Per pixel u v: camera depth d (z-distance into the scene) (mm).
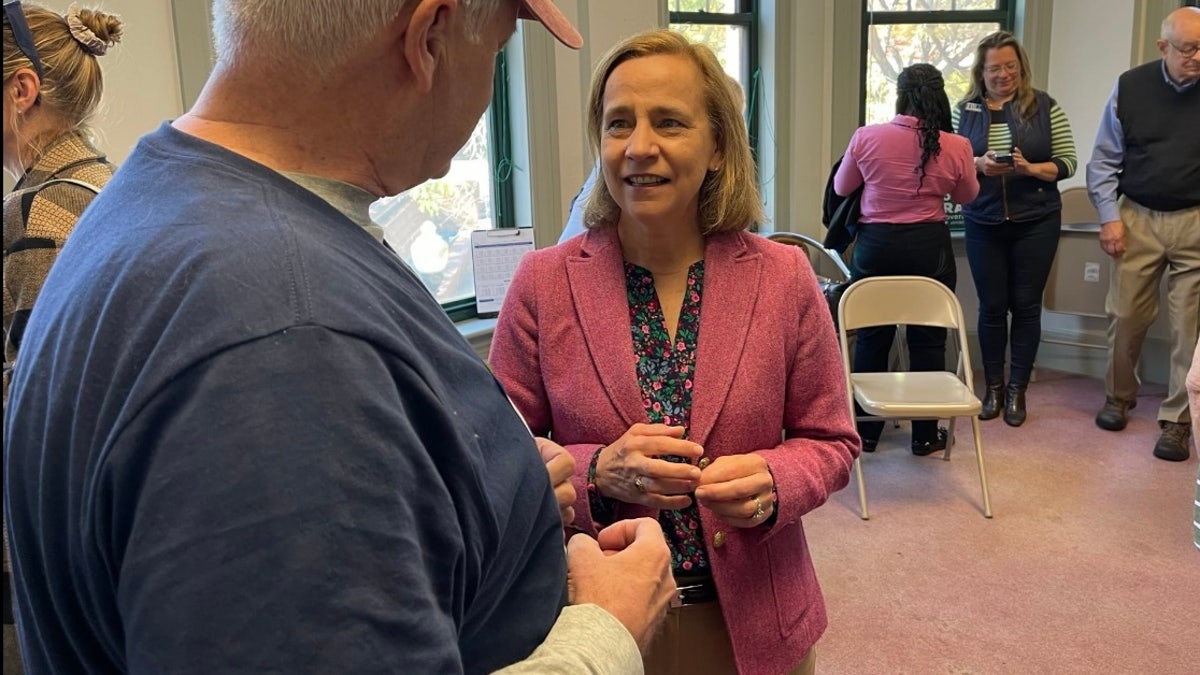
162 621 454
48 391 527
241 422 468
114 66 1939
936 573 2682
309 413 481
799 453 1230
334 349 500
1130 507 3062
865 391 3152
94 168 1272
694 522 1243
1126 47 4180
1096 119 4340
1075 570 2664
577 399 1247
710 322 1236
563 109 3227
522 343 1298
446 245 3111
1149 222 3535
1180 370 3430
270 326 489
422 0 580
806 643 1270
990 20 4438
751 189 1278
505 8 655
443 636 520
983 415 3979
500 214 3242
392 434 508
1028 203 3752
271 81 581
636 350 1269
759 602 1221
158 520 460
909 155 3363
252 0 564
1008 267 3877
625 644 705
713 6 4082
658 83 1181
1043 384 4441
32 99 1213
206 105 606
